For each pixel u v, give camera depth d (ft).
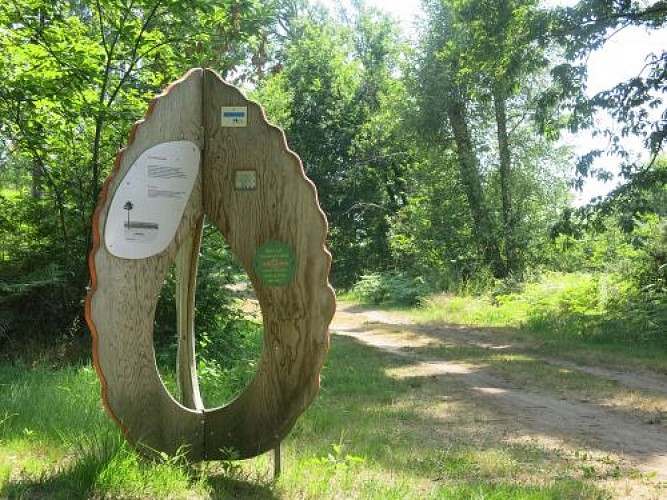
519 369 44.62
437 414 30.19
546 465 21.85
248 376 33.37
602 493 18.28
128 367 16.52
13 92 36.63
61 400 23.67
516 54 70.23
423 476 19.65
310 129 151.23
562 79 66.03
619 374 44.14
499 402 33.47
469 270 119.34
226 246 39.27
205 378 31.73
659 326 60.34
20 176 45.42
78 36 37.96
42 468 16.63
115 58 39.06
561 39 67.82
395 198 161.17
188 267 18.57
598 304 71.87
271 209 17.08
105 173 39.63
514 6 69.51
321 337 16.90
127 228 16.46
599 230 68.64
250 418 17.30
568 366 47.16
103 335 16.30
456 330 75.15
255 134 17.13
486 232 117.60
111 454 16.03
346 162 154.92
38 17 38.17
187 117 17.10
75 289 37.88
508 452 23.27
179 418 17.06
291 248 17.03
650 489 19.25
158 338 36.65
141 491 15.11
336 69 157.58
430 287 117.80
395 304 118.01
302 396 17.03
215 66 43.57
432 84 119.24
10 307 36.70
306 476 17.94
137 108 38.47
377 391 35.99
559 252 110.01
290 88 149.79
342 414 28.78
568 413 31.19
